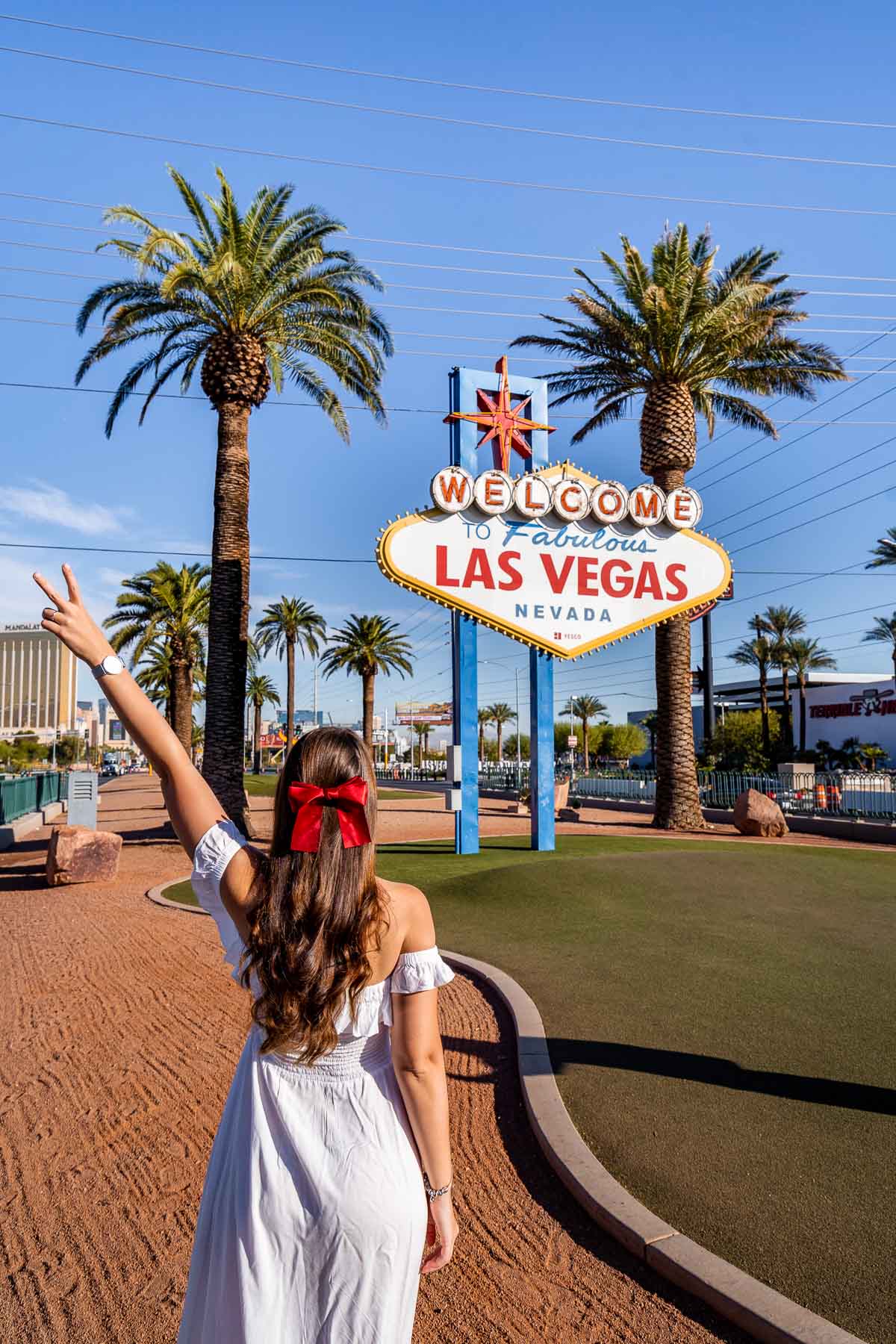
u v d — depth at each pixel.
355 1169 1.60
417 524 15.41
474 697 16.36
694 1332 2.92
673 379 21.72
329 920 1.59
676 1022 6.07
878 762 53.00
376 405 21.25
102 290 18.92
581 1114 4.55
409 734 107.62
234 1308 1.56
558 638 16.00
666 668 22.77
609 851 16.61
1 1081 5.40
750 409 23.62
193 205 19.06
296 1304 1.56
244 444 19.73
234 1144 1.67
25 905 11.63
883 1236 3.34
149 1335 3.01
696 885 10.61
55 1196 3.98
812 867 12.19
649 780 32.88
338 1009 1.60
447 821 25.53
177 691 38.00
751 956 7.86
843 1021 6.05
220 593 19.33
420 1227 1.64
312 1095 1.65
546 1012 6.37
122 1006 6.88
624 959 7.84
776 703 71.56
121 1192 3.99
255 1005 1.64
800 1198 3.64
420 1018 1.70
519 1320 3.01
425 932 1.76
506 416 17.08
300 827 1.65
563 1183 3.95
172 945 8.96
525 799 32.84
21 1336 3.02
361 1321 1.55
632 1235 3.39
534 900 10.20
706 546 16.77
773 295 22.98
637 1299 3.11
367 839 1.68
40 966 8.25
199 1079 5.31
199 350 21.17
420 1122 1.70
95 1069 5.54
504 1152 4.31
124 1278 3.34
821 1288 3.02
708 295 21.41
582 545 16.19
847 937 8.59
